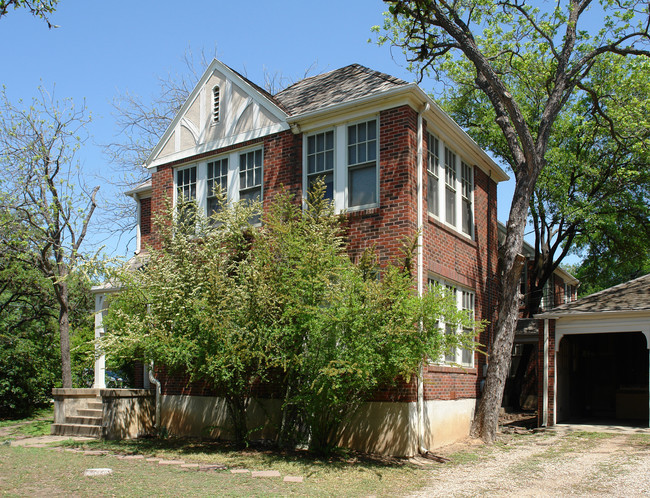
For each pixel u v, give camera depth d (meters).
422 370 11.37
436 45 15.01
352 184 12.52
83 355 20.52
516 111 14.16
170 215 12.98
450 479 8.99
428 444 11.53
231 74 14.77
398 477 9.07
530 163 14.12
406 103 11.90
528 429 15.24
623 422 16.27
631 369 20.36
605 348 20.83
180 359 10.84
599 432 13.69
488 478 9.05
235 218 12.30
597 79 21.02
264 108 14.02
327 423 10.91
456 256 13.77
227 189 14.43
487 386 13.27
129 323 11.20
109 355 12.12
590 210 21.17
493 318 15.80
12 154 17.47
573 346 18.95
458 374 13.40
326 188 12.84
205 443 12.32
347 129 12.70
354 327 9.77
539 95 20.53
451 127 13.38
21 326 20.73
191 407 13.70
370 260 10.74
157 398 14.30
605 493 8.00
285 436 11.51
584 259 27.78
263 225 12.77
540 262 23.73
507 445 12.38
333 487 8.27
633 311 14.29
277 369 12.05
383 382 10.79
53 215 17.25
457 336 10.22
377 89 12.77
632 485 8.37
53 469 9.05
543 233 23.95
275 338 10.32
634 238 23.41
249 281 10.77
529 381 23.78
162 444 12.23
